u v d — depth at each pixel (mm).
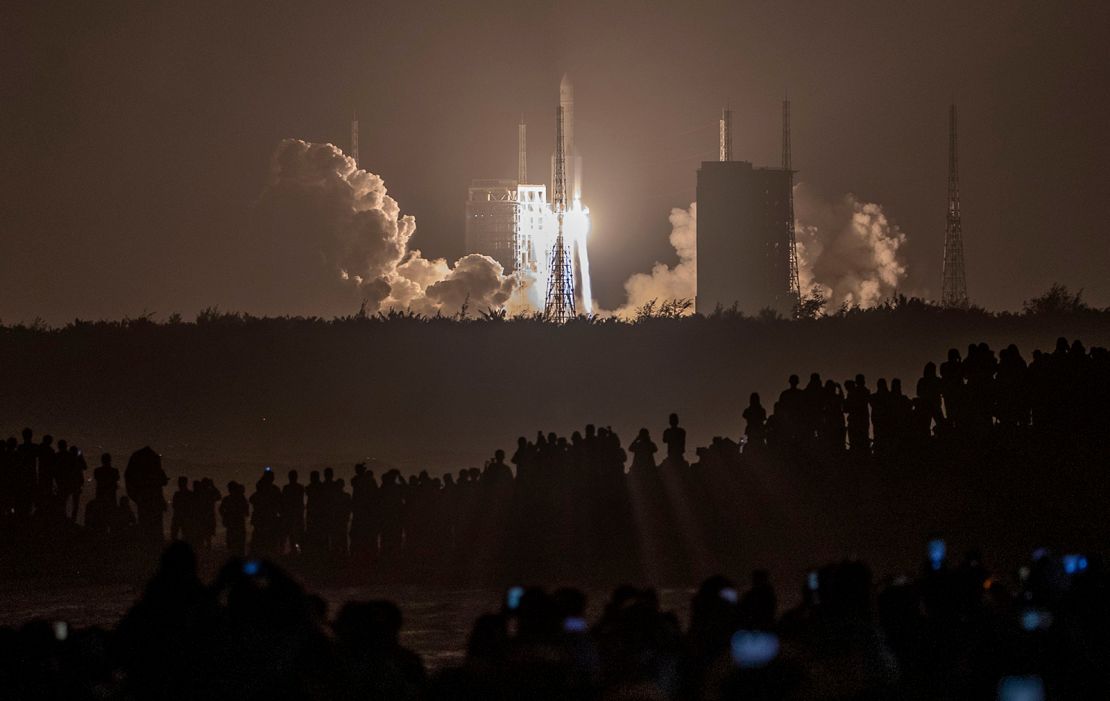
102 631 45844
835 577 42562
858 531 123188
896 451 134375
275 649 40312
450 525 134875
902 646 48156
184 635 41969
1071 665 49781
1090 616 51156
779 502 130000
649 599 48875
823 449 134750
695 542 126312
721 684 42594
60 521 139125
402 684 41812
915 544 119375
